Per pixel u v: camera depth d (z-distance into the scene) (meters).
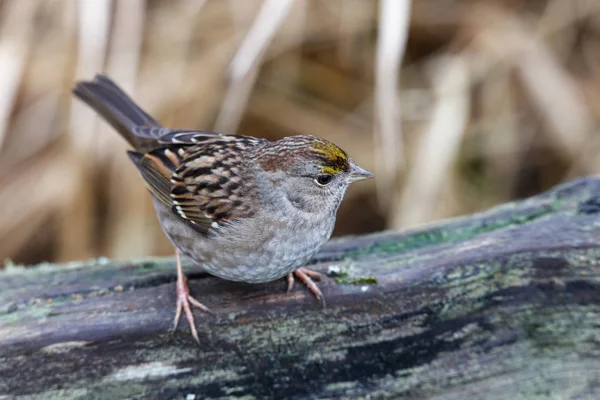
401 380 6.87
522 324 6.98
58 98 10.73
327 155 7.00
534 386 6.93
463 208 11.11
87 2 9.62
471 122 11.62
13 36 10.50
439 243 7.44
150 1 10.84
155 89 10.62
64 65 10.59
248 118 11.35
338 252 7.55
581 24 11.56
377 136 10.77
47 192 10.60
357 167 7.27
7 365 6.47
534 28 11.62
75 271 7.43
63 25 10.56
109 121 8.59
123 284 7.18
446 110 11.13
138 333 6.70
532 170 11.60
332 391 6.82
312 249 7.09
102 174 10.66
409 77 11.63
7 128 10.73
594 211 7.45
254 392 6.78
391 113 8.88
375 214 11.46
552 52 11.52
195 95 10.62
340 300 6.94
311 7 11.03
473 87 11.52
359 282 7.02
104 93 8.63
